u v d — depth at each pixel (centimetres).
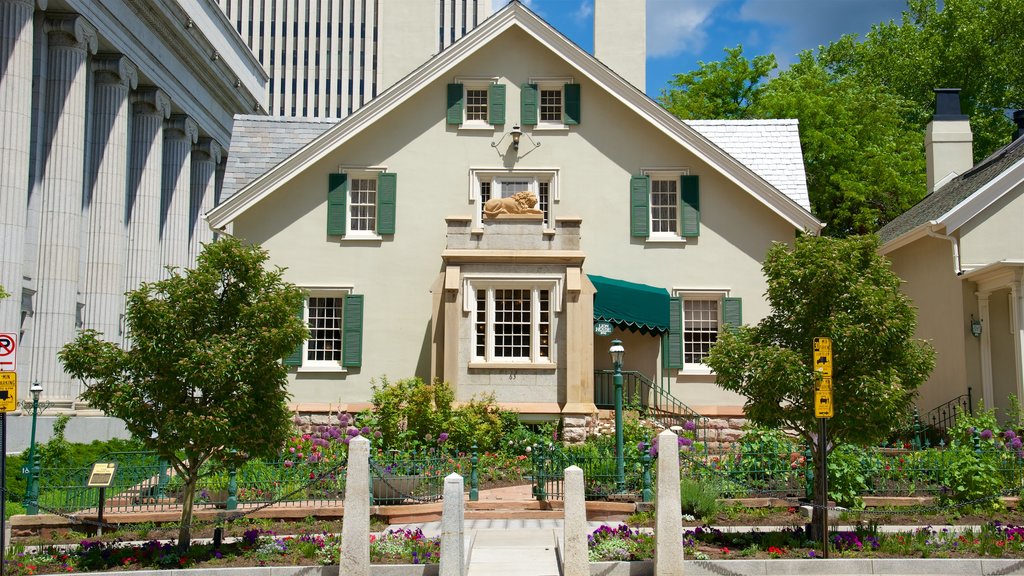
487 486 2025
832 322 1401
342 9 11412
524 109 2767
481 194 2766
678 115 4212
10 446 2839
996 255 2553
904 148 4172
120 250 3797
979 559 1305
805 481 1780
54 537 1592
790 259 1484
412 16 3167
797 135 3052
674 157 2756
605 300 2567
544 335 2467
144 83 4184
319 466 1881
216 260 1405
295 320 1401
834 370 1433
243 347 1358
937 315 2747
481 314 2470
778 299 1488
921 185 4009
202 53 4709
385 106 2714
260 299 1410
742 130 3067
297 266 2714
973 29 4453
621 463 1827
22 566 1317
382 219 2723
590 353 2411
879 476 1825
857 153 3966
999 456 1844
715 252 2738
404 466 1853
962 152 3403
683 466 1869
